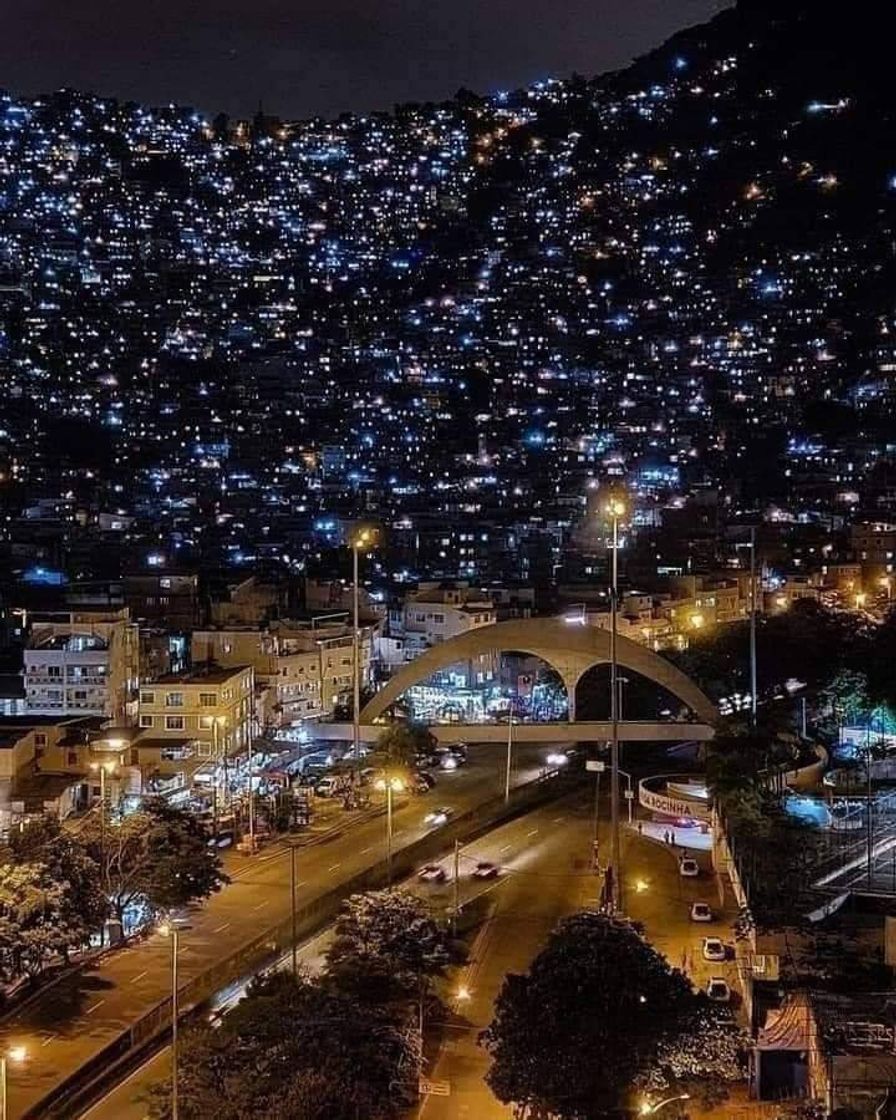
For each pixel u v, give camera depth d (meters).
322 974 102.44
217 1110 77.56
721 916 127.06
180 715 177.00
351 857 144.12
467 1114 87.31
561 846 152.00
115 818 131.12
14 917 104.19
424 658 193.38
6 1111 85.06
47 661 177.50
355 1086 77.44
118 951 116.38
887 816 146.00
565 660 193.38
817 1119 72.38
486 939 121.25
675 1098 79.06
